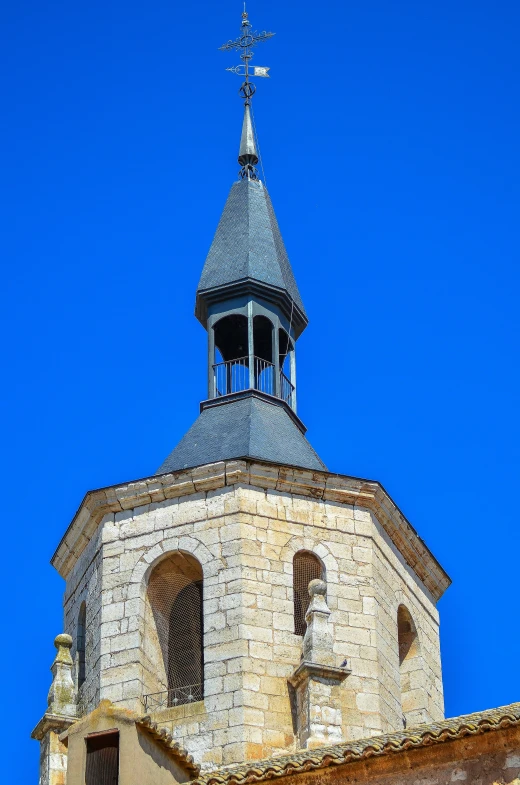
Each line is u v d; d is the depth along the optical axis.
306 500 60.31
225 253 67.94
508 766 43.16
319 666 56.41
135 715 47.88
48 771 56.34
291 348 67.62
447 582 64.62
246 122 72.44
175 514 60.00
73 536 62.19
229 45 73.44
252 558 58.69
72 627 61.78
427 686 62.06
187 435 64.31
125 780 46.72
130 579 59.56
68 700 57.81
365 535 60.59
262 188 70.88
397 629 61.12
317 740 55.38
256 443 62.53
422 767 44.03
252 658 57.00
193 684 58.94
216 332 67.38
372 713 57.38
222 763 55.38
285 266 68.56
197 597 60.12
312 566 59.91
